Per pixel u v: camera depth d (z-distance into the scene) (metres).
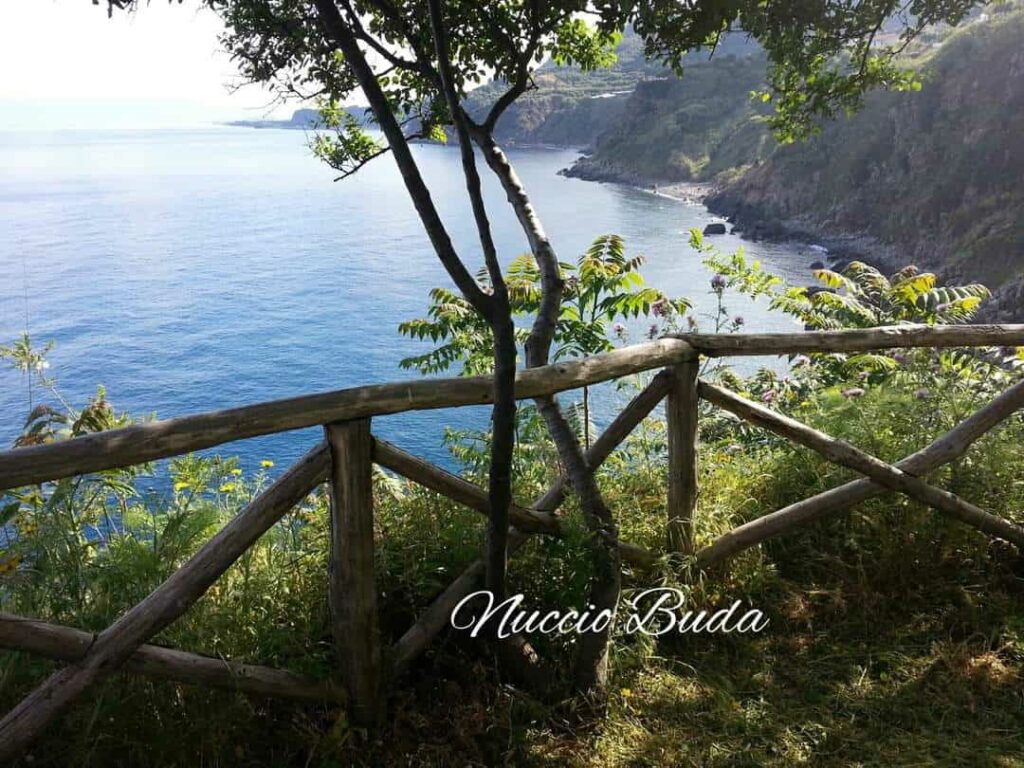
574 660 2.98
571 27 4.01
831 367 5.92
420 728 2.77
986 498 3.79
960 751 2.78
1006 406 3.59
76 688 2.21
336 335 28.44
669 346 3.28
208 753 2.55
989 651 3.27
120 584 2.73
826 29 3.82
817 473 3.93
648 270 32.88
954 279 36.66
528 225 3.60
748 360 14.04
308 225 57.25
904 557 3.61
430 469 2.73
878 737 2.86
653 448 4.42
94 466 2.11
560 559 3.07
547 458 3.80
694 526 3.46
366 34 3.42
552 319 3.36
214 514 3.22
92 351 27.36
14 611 2.58
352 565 2.56
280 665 2.71
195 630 2.65
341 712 2.69
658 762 2.72
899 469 3.55
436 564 3.08
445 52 2.48
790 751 2.78
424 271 39.34
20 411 19.61
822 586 3.60
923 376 4.71
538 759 2.71
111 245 51.56
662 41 3.28
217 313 32.38
